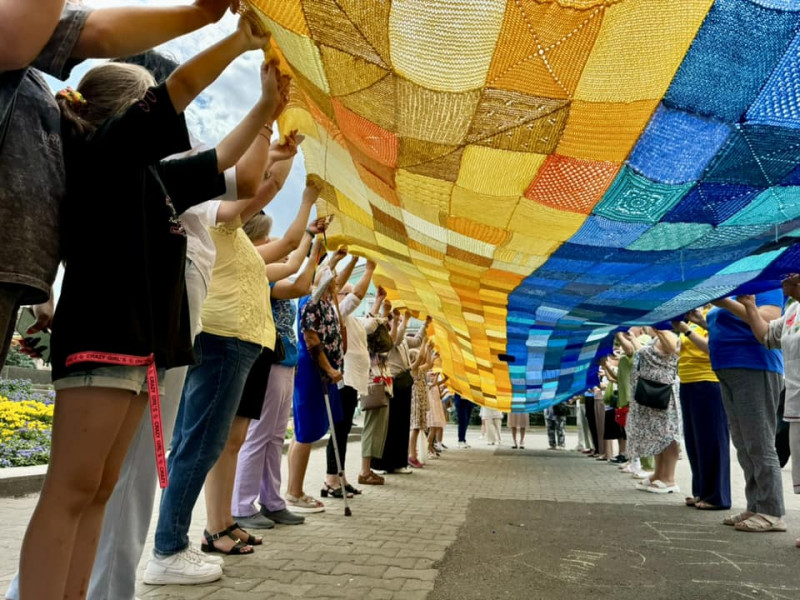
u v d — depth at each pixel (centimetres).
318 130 261
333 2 169
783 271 317
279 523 401
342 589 259
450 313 529
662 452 614
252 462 388
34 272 126
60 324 140
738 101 185
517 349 595
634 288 351
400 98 204
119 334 139
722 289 355
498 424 1554
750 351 417
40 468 528
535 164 227
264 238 363
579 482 691
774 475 408
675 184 225
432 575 284
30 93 133
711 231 265
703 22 163
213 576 266
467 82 191
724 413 499
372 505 493
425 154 233
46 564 134
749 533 397
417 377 889
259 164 209
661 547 353
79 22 130
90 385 137
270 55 188
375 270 550
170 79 146
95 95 161
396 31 178
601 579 283
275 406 394
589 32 170
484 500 533
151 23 144
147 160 147
